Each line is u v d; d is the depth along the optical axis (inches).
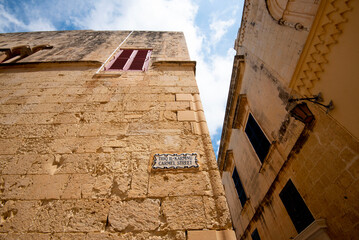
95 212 73.4
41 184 83.7
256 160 248.1
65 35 313.0
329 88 122.9
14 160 94.8
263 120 228.5
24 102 135.9
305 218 145.0
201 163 91.1
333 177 119.2
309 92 143.8
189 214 71.4
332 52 120.9
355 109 104.0
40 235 67.4
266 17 219.0
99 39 285.4
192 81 163.0
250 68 276.2
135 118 120.2
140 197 77.3
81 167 90.7
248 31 282.5
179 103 133.1
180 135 107.3
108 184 83.0
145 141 103.4
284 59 177.3
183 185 81.4
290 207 165.8
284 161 176.9
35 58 220.7
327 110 123.3
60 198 78.4
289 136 171.6
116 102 135.1
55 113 125.3
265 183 218.4
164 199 76.6
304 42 145.4
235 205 341.4
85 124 116.0
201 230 66.4
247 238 278.7
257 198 241.8
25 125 115.4
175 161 91.2
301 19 149.6
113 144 102.0
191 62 191.5
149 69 186.1
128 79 166.1
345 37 110.9
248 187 275.1
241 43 319.9
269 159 207.2
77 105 132.4
